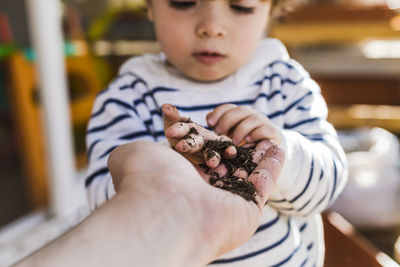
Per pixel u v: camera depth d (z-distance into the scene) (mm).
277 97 482
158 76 488
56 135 958
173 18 434
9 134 1444
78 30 1539
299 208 412
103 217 221
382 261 468
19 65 988
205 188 255
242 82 484
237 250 419
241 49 447
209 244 233
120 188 246
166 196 239
